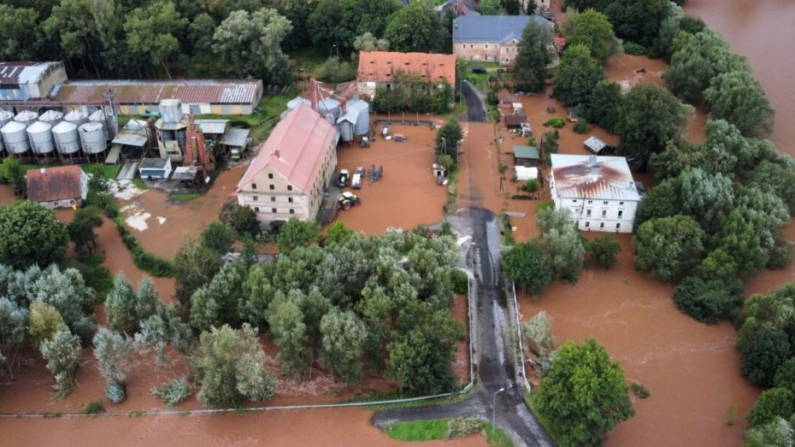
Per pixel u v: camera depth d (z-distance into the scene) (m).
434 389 104.06
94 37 194.38
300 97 186.75
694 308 119.06
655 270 126.19
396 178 157.50
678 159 143.62
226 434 100.81
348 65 199.88
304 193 133.88
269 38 188.62
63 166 155.88
